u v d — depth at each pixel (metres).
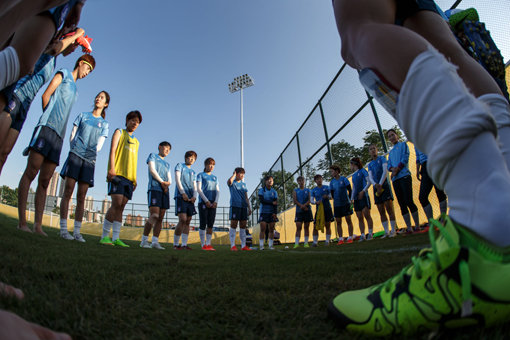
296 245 8.46
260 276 1.37
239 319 0.72
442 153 0.51
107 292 0.96
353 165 7.10
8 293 0.70
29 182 3.44
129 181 4.86
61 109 3.68
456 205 0.54
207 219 7.48
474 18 1.23
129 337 0.60
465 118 0.49
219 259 2.59
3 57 0.80
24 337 0.35
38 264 1.32
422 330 0.54
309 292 0.98
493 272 0.48
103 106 4.63
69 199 4.14
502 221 0.47
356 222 8.69
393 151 5.73
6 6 0.64
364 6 0.75
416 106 0.57
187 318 0.73
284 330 0.62
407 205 5.48
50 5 0.84
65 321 0.64
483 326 0.51
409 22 0.99
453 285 0.49
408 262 1.56
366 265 1.58
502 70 1.21
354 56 0.79
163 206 5.67
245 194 8.01
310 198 8.83
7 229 2.91
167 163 5.98
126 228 20.73
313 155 10.80
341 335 0.60
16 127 2.93
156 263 1.90
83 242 3.94
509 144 0.67
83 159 4.34
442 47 0.93
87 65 4.05
